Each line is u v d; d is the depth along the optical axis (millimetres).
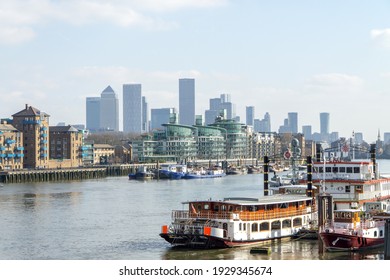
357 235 101125
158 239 117000
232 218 104625
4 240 117375
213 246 104312
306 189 125062
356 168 120312
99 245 111625
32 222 141250
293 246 107125
